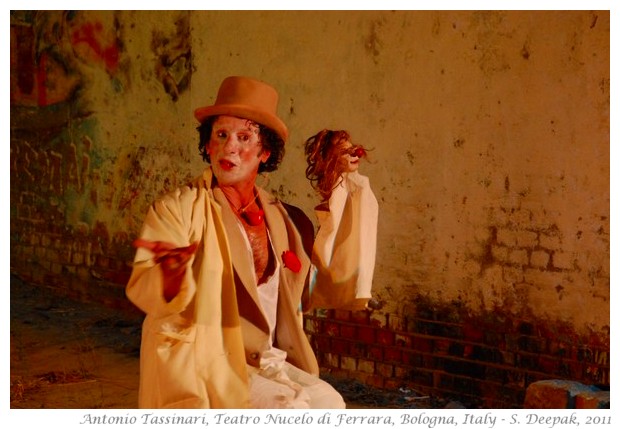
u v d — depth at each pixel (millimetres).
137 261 3152
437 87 5426
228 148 3408
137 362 6492
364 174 5828
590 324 4859
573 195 4887
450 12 5336
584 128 4816
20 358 6535
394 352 5750
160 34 7281
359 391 5754
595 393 4629
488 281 5281
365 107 5781
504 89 5133
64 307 8102
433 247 5527
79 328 7398
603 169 4762
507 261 5191
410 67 5543
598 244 4805
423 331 5605
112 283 7992
